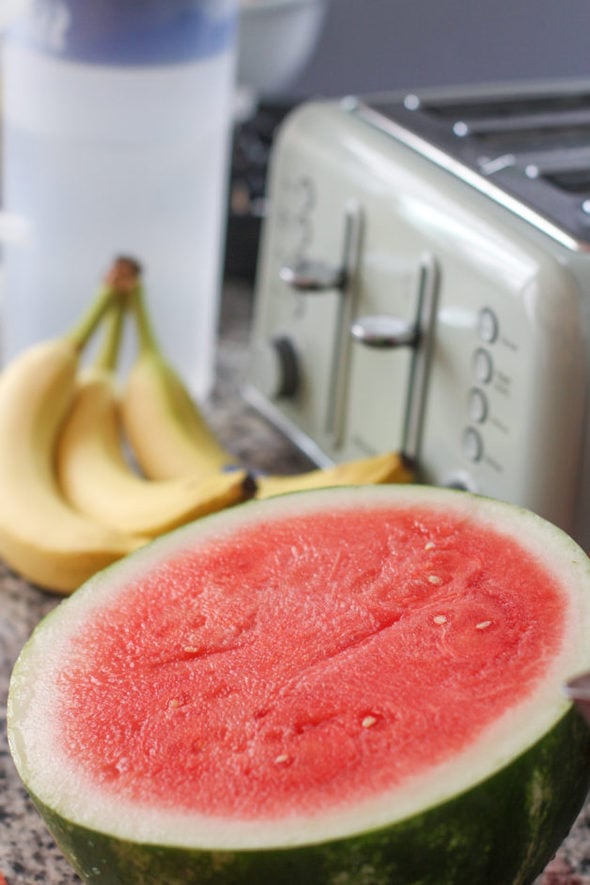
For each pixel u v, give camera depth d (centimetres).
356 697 86
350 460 122
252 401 133
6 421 118
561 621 88
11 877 96
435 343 112
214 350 142
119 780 84
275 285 128
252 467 126
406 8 198
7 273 132
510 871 85
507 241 106
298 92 200
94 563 109
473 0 197
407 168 115
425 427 114
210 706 87
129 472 119
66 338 123
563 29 201
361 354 119
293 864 81
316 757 84
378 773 83
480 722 84
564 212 108
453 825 82
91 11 121
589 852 97
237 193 149
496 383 106
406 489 96
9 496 113
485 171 113
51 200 128
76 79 124
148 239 130
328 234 121
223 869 81
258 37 150
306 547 93
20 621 112
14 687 88
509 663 86
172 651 89
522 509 94
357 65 200
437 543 93
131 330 132
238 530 94
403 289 114
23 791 101
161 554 94
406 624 89
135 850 82
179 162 128
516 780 83
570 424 103
